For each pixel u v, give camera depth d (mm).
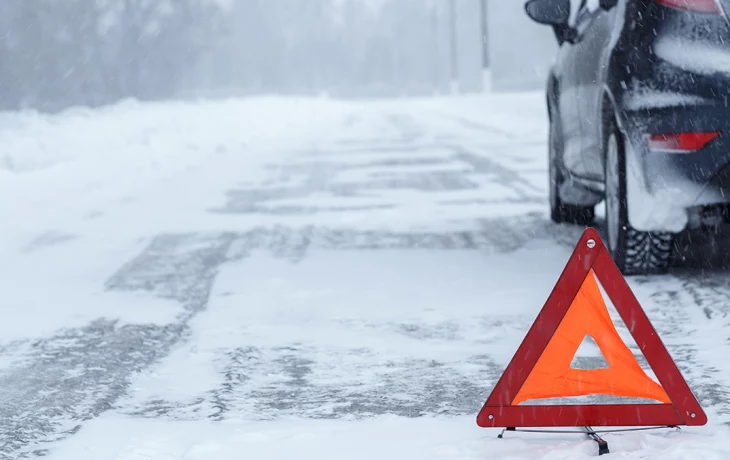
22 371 5934
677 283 7641
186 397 5352
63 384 5648
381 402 5180
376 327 6746
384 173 17453
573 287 4418
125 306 7586
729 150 7262
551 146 10906
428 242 10047
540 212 11977
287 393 5371
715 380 5359
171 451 4461
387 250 9656
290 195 14484
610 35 8141
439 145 24312
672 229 7480
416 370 5750
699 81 7305
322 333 6625
